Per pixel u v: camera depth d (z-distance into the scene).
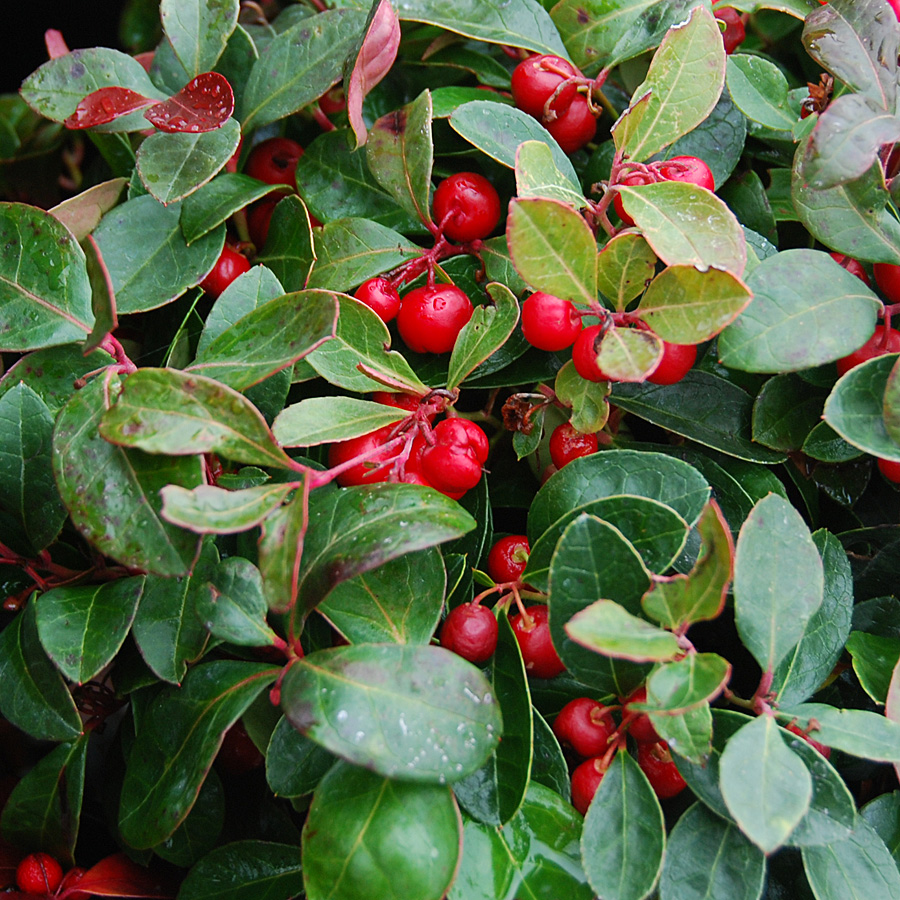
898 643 0.17
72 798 0.17
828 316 0.15
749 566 0.15
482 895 0.15
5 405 0.16
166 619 0.16
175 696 0.16
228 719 0.15
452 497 0.17
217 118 0.17
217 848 0.17
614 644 0.14
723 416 0.17
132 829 0.15
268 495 0.14
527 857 0.15
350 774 0.15
